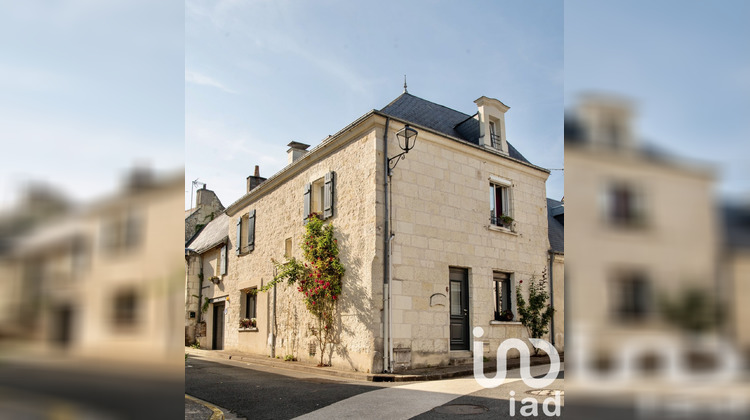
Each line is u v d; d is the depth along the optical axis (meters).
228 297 16.11
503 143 12.41
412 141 10.60
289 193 13.12
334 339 10.52
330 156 11.53
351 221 10.50
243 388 7.76
